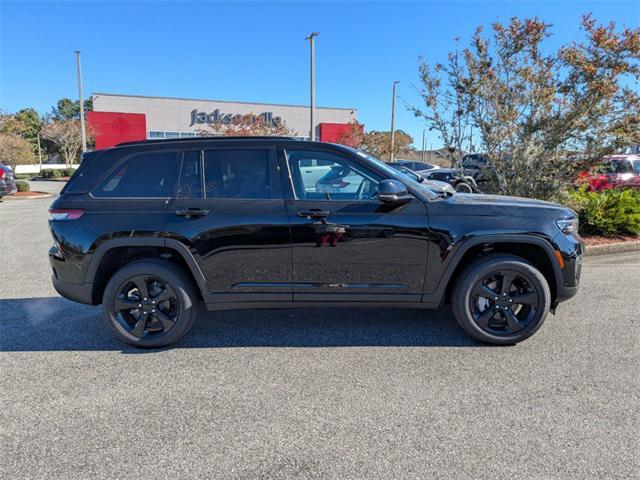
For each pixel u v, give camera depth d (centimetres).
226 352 377
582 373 333
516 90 793
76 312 484
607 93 707
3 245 873
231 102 3934
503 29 787
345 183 376
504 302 375
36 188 2666
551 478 222
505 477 223
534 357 360
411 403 293
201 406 293
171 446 251
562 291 374
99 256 371
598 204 827
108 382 327
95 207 373
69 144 4422
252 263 371
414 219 363
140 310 381
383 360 357
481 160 903
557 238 366
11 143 3072
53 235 379
